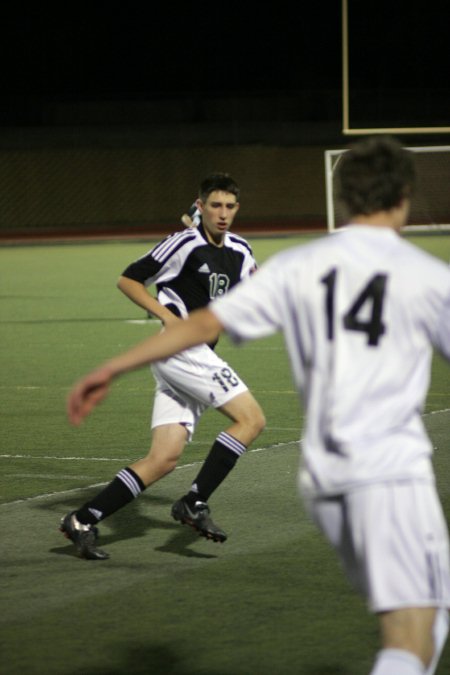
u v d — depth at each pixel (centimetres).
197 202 2231
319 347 1169
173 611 1864
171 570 2094
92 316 6462
